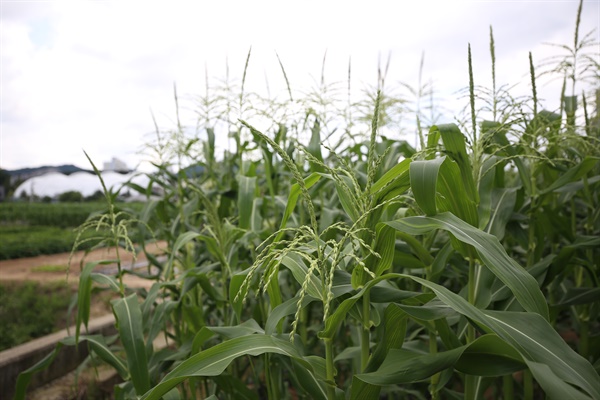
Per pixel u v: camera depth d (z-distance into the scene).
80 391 3.77
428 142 1.95
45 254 12.19
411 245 1.84
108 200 2.32
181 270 3.56
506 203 2.09
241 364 2.92
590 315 2.45
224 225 2.75
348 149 3.44
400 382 1.29
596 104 3.23
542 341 1.11
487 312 1.20
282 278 2.82
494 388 2.79
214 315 3.34
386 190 1.44
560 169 2.51
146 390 1.96
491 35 2.13
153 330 2.32
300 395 2.59
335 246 1.25
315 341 3.00
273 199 3.05
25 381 2.32
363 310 1.54
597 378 1.03
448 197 1.61
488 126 2.40
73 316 5.23
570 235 2.46
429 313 1.45
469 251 1.69
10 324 4.81
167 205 3.97
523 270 1.26
